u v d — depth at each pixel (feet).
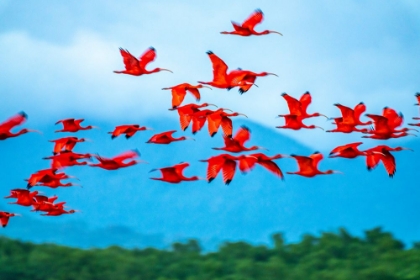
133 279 375.45
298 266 385.91
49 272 380.58
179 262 398.21
